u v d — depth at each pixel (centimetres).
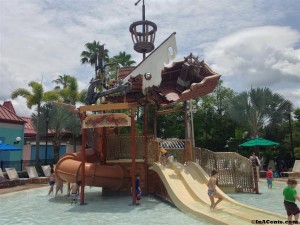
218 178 1717
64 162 1736
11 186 2327
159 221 1027
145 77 1466
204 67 1858
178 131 4072
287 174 2825
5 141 3244
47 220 1110
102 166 1686
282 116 3391
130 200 1560
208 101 4441
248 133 3759
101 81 1744
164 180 1444
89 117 1482
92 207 1381
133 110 1459
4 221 1105
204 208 1112
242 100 3475
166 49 1420
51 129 3747
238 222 875
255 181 1697
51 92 3572
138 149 1794
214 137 4116
